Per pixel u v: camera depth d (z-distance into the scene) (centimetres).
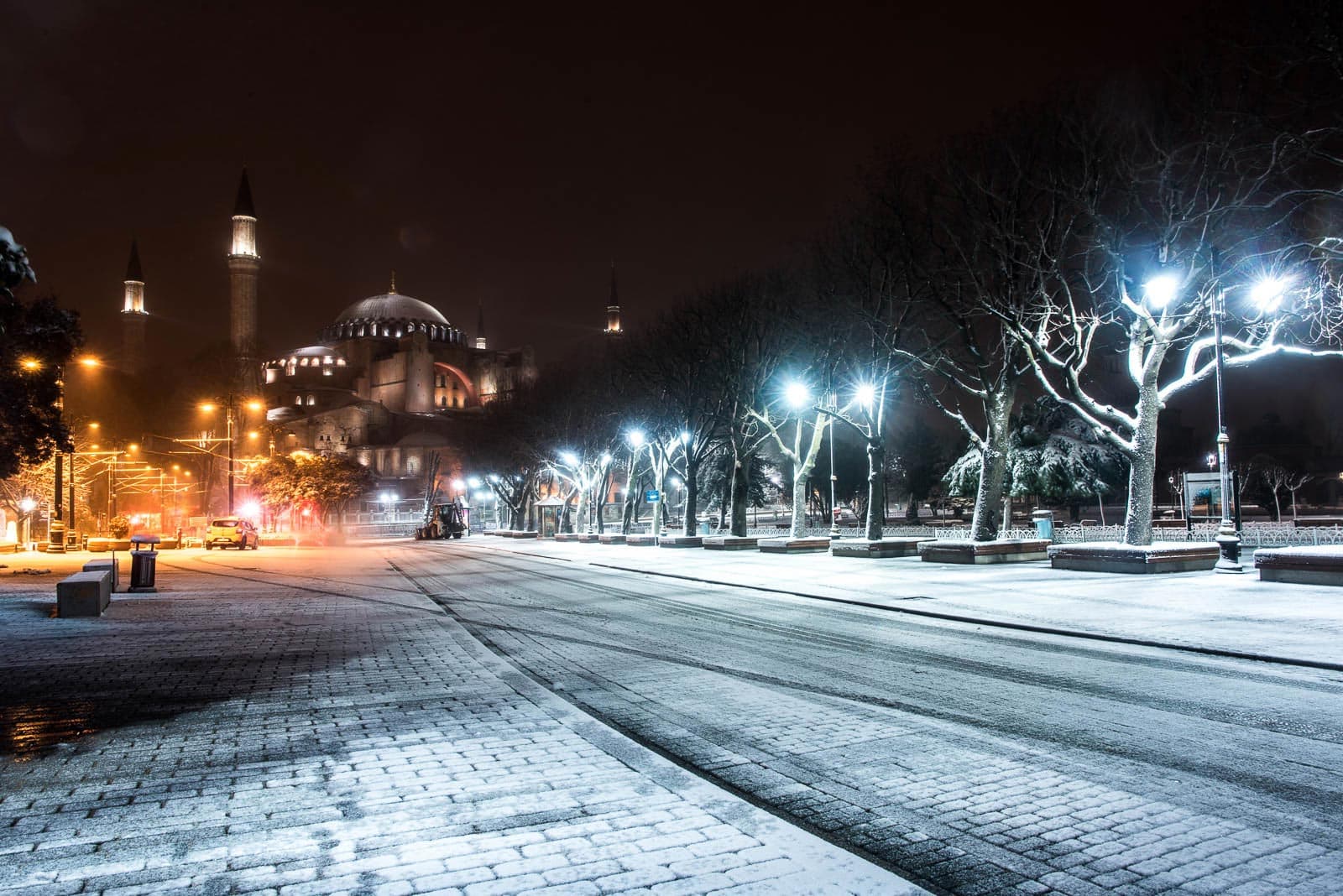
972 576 2192
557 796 554
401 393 15975
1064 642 1212
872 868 428
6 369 2233
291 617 1650
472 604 1911
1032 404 4531
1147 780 581
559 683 980
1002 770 611
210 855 458
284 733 739
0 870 439
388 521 9750
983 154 2289
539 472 7231
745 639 1296
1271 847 463
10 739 722
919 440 7675
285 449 12162
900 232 2689
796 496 3762
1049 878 428
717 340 3794
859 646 1209
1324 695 834
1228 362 2098
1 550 4716
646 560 3372
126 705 861
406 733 736
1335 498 7738
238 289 12825
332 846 470
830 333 3141
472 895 402
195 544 5828
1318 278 1972
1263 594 1588
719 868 430
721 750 678
